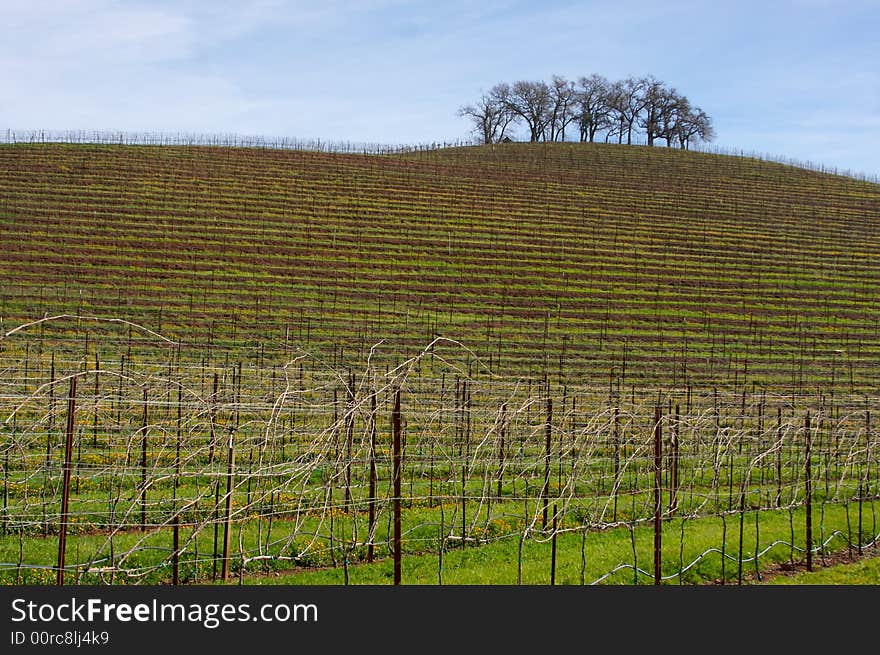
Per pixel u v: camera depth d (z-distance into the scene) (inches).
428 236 2313.0
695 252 2399.1
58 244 1945.1
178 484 714.2
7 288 1686.8
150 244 2018.9
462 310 1849.2
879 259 2447.1
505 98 4734.3
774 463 795.4
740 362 1673.2
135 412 861.2
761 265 2333.9
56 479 711.1
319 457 586.2
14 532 586.9
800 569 593.9
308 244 2149.4
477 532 627.5
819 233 2662.4
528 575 538.3
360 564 560.4
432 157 3351.4
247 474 557.6
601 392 1207.6
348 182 2701.8
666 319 1910.7
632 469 833.5
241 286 1847.9
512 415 718.5
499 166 3225.9
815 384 1556.3
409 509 687.7
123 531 605.6
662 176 3277.6
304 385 1033.5
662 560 577.9
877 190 3257.9
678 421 674.2
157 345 1449.3
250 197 2434.8
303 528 617.9
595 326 1824.6
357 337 1612.9
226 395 675.4
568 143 4040.4
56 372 1064.8
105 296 1702.8
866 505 764.0
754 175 3400.6
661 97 4778.5
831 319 1990.7
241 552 504.1
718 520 691.4
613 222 2610.7
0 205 2134.6
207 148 2910.9
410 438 892.0
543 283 2073.1
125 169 2532.0
